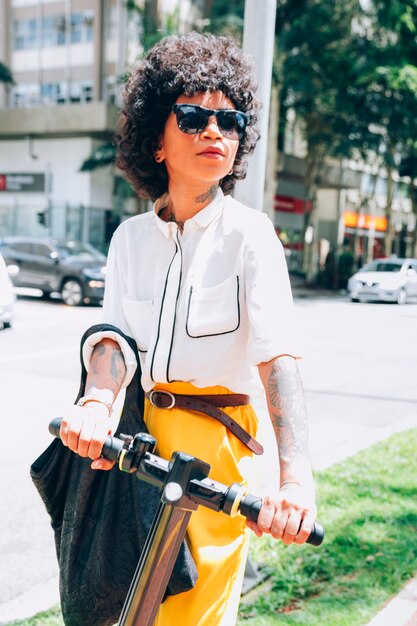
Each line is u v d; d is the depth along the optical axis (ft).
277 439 4.33
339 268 93.61
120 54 85.71
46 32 89.51
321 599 8.98
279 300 4.75
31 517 12.50
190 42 5.12
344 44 72.33
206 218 4.96
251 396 5.22
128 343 4.94
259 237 4.89
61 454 4.87
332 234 116.47
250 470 5.10
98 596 4.70
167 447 4.91
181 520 3.79
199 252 4.94
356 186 111.14
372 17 71.61
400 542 10.62
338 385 25.76
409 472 14.26
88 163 79.66
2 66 89.51
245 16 10.14
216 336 4.86
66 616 4.83
